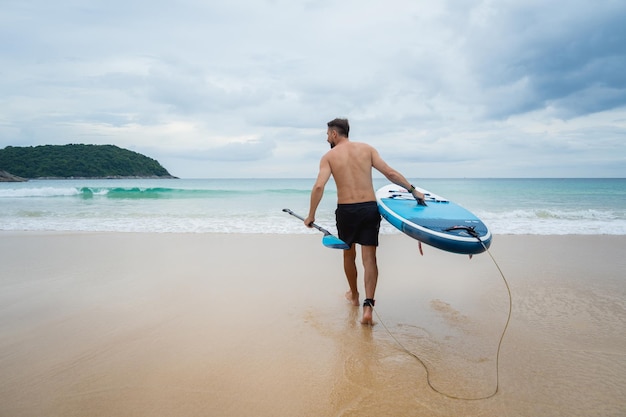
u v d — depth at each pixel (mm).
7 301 3865
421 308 3678
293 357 2678
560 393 2199
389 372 2467
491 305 3740
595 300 3852
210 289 4266
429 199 4078
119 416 2004
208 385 2309
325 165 3430
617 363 2545
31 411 2049
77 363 2588
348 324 3289
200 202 16406
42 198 18438
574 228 8766
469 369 2496
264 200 17500
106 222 10008
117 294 4090
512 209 13164
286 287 4348
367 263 3342
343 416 2002
